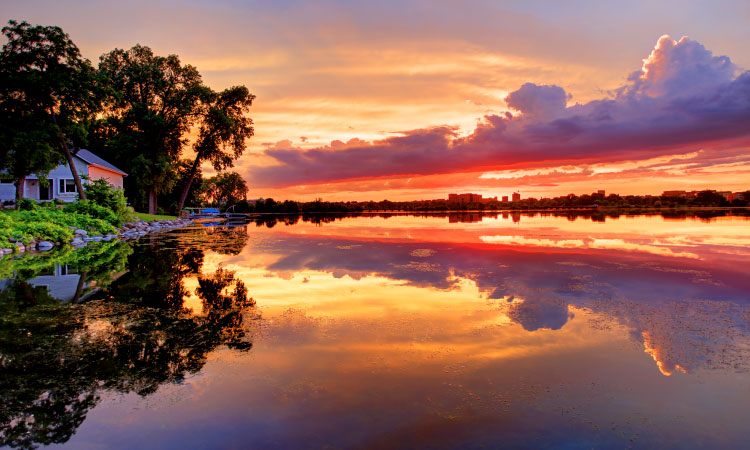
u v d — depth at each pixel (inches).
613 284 268.1
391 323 186.9
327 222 1107.9
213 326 183.3
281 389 121.8
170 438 97.3
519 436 97.9
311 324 185.8
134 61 1312.7
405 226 853.2
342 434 98.2
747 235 567.2
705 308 209.9
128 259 407.8
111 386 124.8
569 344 159.6
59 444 95.3
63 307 217.5
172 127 1326.3
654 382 126.9
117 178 1354.6
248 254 441.1
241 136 1488.7
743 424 103.6
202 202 2080.5
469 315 199.9
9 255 443.2
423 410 109.5
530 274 305.4
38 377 131.2
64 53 839.1
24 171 885.2
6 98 817.5
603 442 95.7
